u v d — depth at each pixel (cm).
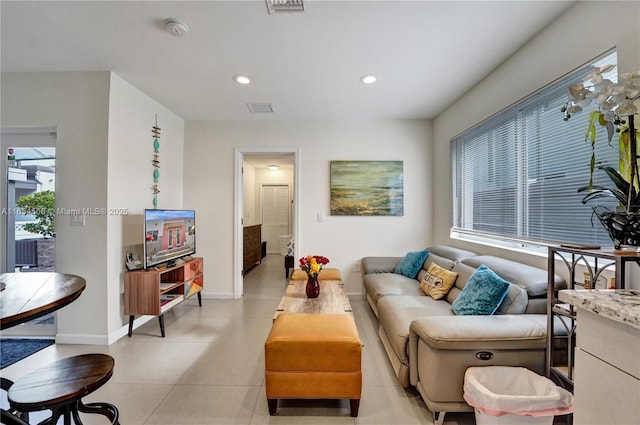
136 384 197
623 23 150
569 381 133
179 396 184
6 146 283
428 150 404
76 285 143
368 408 173
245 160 672
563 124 194
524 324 156
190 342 262
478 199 303
